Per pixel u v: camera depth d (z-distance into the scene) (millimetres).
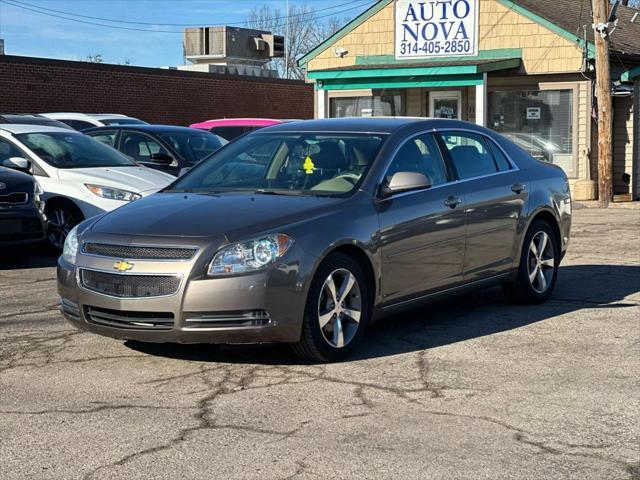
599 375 5832
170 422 4973
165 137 13836
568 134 19969
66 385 5695
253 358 6285
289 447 4566
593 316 7645
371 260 6320
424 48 21062
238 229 5816
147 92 29453
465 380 5738
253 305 5648
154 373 5945
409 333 7062
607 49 17906
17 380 5816
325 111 21969
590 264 10562
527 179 7996
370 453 4480
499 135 8094
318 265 5902
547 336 6918
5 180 10391
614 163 20125
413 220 6668
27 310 8047
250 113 33938
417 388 5570
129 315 5840
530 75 20125
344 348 6176
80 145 12297
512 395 5418
